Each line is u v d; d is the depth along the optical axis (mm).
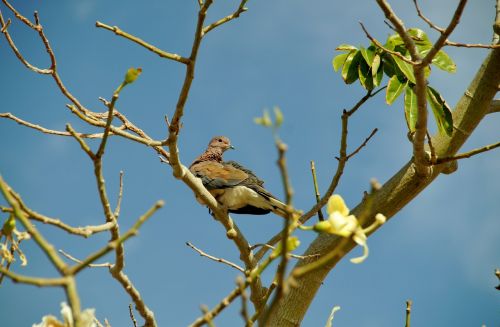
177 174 10555
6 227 5523
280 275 4270
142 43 8773
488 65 11305
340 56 10914
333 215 4848
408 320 5887
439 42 8719
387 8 9031
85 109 10664
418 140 10141
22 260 5539
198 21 8609
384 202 11062
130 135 9555
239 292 5324
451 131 10000
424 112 9656
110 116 6762
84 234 6703
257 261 11289
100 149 7035
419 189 11070
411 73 9742
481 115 11344
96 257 4574
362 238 4648
